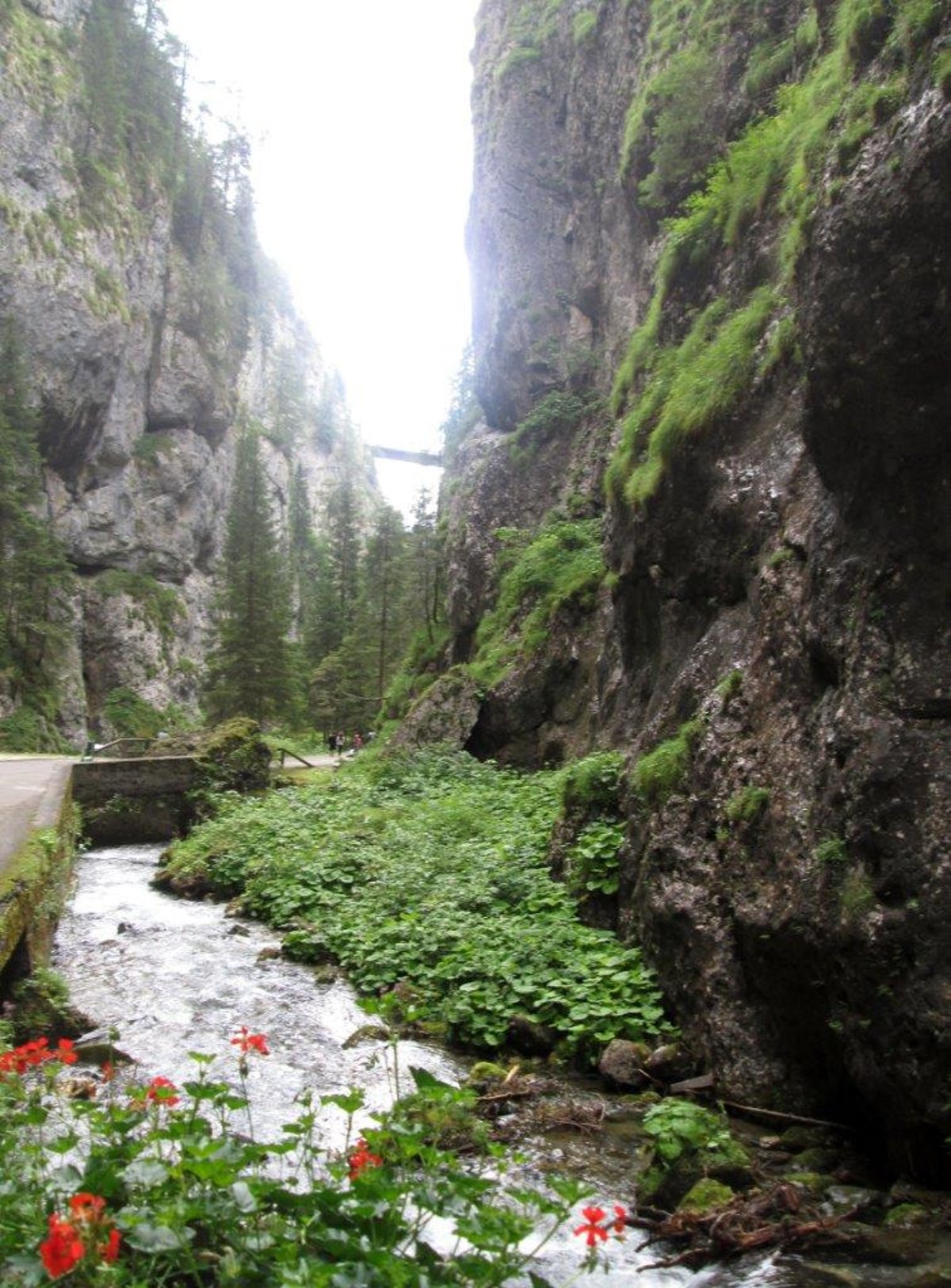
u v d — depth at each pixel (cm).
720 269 1193
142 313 6378
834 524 673
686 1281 429
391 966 923
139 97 7194
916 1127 503
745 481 884
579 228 2636
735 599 902
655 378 1202
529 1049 740
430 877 1134
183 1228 308
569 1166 546
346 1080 681
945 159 549
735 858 691
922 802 532
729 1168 505
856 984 536
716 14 1606
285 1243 320
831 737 608
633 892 844
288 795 1853
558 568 2025
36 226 5516
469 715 1888
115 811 2030
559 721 1773
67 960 1012
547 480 2481
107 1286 277
